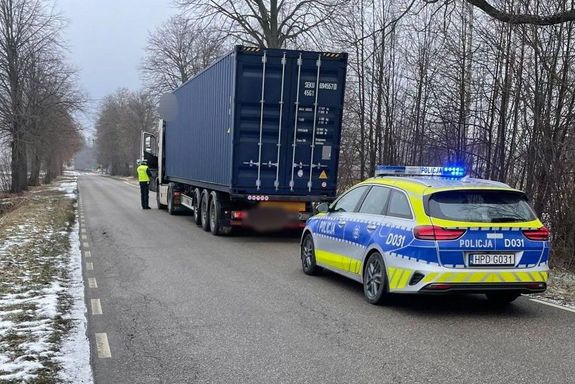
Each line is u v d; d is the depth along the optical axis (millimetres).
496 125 13602
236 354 5270
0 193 37812
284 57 12656
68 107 40688
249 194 12945
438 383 4535
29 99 37062
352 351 5340
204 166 15336
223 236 14375
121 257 10945
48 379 4523
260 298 7543
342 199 8742
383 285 6941
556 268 9812
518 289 6520
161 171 22516
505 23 11469
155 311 6848
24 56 36188
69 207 24156
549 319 6578
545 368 4883
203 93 15508
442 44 15203
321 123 13086
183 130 18297
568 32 10539
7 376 4562
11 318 6309
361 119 22078
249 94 12609
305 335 5863
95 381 4594
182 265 10078
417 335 5867
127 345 5547
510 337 5816
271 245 12875
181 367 4934
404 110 20141
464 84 14508
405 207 6910
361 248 7520
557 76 10367
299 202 13500
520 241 6527
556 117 10469
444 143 15820
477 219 6508
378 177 8164
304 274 9320
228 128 13008
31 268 9453
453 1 11539
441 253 6344
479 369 4852
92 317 6562
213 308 6988
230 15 29875
